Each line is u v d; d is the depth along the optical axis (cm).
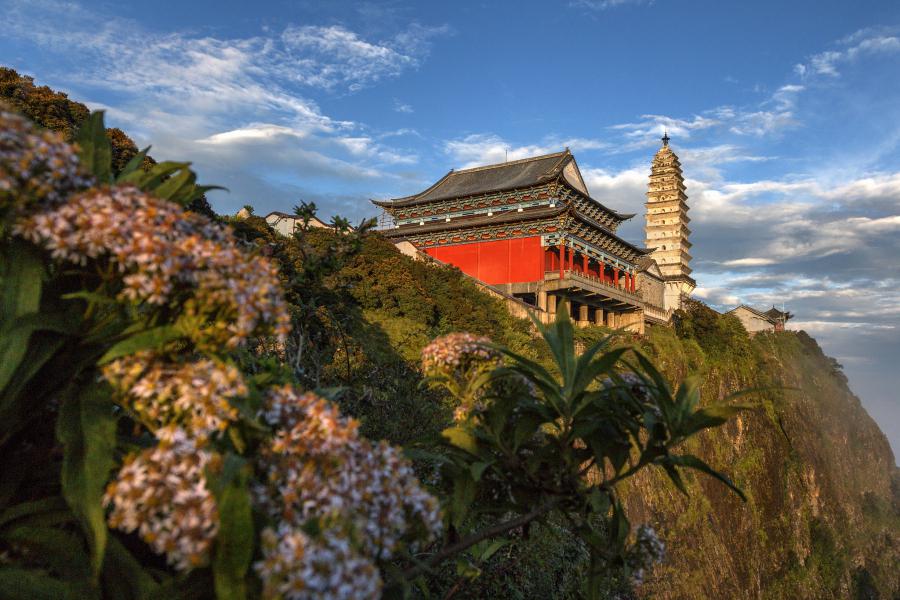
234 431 193
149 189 234
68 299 214
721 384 6738
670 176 11531
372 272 3269
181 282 196
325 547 148
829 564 6862
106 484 205
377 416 566
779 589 5969
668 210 11494
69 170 188
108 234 179
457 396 374
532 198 5744
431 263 4231
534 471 307
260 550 172
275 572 141
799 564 6469
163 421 188
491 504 342
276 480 182
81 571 192
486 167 6669
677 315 7094
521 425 309
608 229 6512
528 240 5547
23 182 181
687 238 11762
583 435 302
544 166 6253
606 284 5959
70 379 202
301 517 171
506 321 4041
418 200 6288
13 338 185
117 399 194
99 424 186
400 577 218
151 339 189
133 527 161
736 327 7712
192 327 194
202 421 177
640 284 7612
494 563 486
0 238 204
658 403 290
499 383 369
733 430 6419
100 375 201
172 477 160
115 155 1870
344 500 175
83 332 206
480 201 6019
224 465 162
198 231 216
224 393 184
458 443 310
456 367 383
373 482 186
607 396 302
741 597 4594
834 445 8325
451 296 3741
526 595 525
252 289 197
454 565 412
